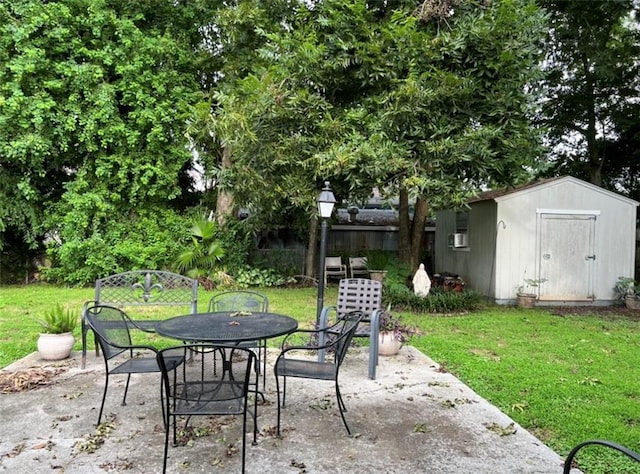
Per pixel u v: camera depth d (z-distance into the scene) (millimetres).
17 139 9656
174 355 3791
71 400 3672
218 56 11773
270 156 8344
